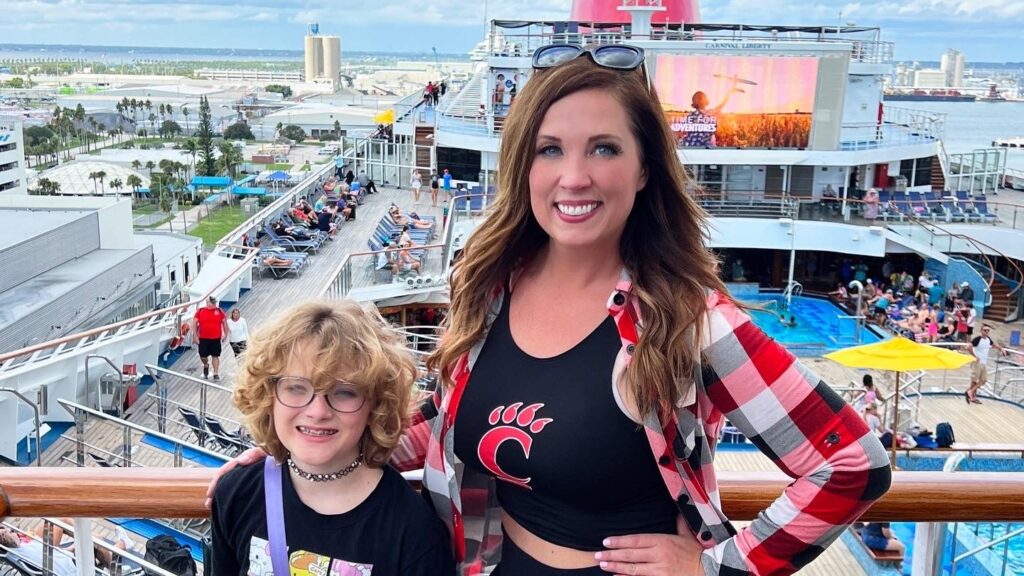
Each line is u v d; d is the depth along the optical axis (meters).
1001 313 26.72
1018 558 8.03
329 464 2.27
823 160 28.19
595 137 2.22
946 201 29.36
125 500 2.59
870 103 29.47
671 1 35.78
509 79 28.66
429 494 2.48
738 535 2.16
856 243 26.31
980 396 17.70
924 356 12.79
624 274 2.25
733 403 2.13
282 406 2.21
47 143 154.88
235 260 21.02
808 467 2.08
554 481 2.22
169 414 14.04
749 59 27.78
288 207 29.53
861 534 9.55
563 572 2.27
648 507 2.26
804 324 24.72
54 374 13.51
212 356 15.88
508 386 2.29
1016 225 28.20
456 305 2.45
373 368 2.18
